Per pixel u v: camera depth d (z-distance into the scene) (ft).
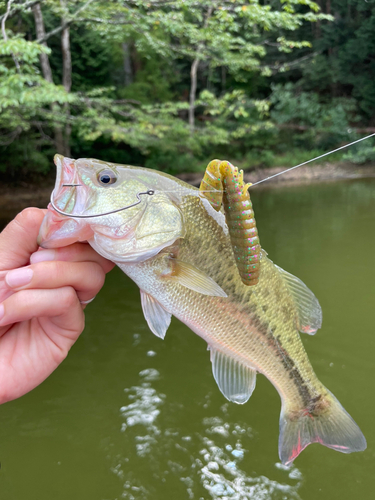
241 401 1.12
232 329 1.08
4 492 2.08
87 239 0.80
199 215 0.96
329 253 5.33
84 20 7.02
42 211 0.78
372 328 3.47
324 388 1.27
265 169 13.05
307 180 11.83
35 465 2.24
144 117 8.79
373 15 12.96
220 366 1.10
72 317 0.76
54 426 2.51
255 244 0.79
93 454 2.30
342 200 8.76
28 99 5.48
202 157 14.07
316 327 1.20
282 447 1.21
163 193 0.91
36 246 0.78
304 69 15.10
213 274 1.00
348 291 4.17
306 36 15.01
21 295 0.69
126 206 0.84
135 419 2.55
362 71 14.79
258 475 2.15
